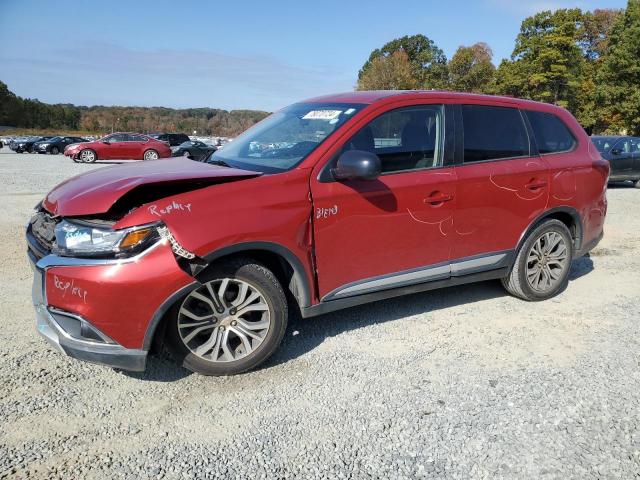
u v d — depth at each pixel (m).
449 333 4.01
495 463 2.54
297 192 3.30
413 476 2.44
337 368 3.45
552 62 47.12
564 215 4.82
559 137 4.79
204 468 2.48
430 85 70.69
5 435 2.68
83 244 2.86
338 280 3.54
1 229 7.32
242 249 3.09
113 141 26.67
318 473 2.45
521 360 3.59
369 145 3.64
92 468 2.46
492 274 4.39
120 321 2.85
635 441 2.71
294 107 4.45
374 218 3.59
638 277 5.56
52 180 14.62
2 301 4.48
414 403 3.04
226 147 4.34
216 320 3.21
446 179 3.89
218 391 3.16
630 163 14.34
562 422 2.87
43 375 3.28
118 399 3.04
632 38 40.38
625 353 3.71
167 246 2.88
